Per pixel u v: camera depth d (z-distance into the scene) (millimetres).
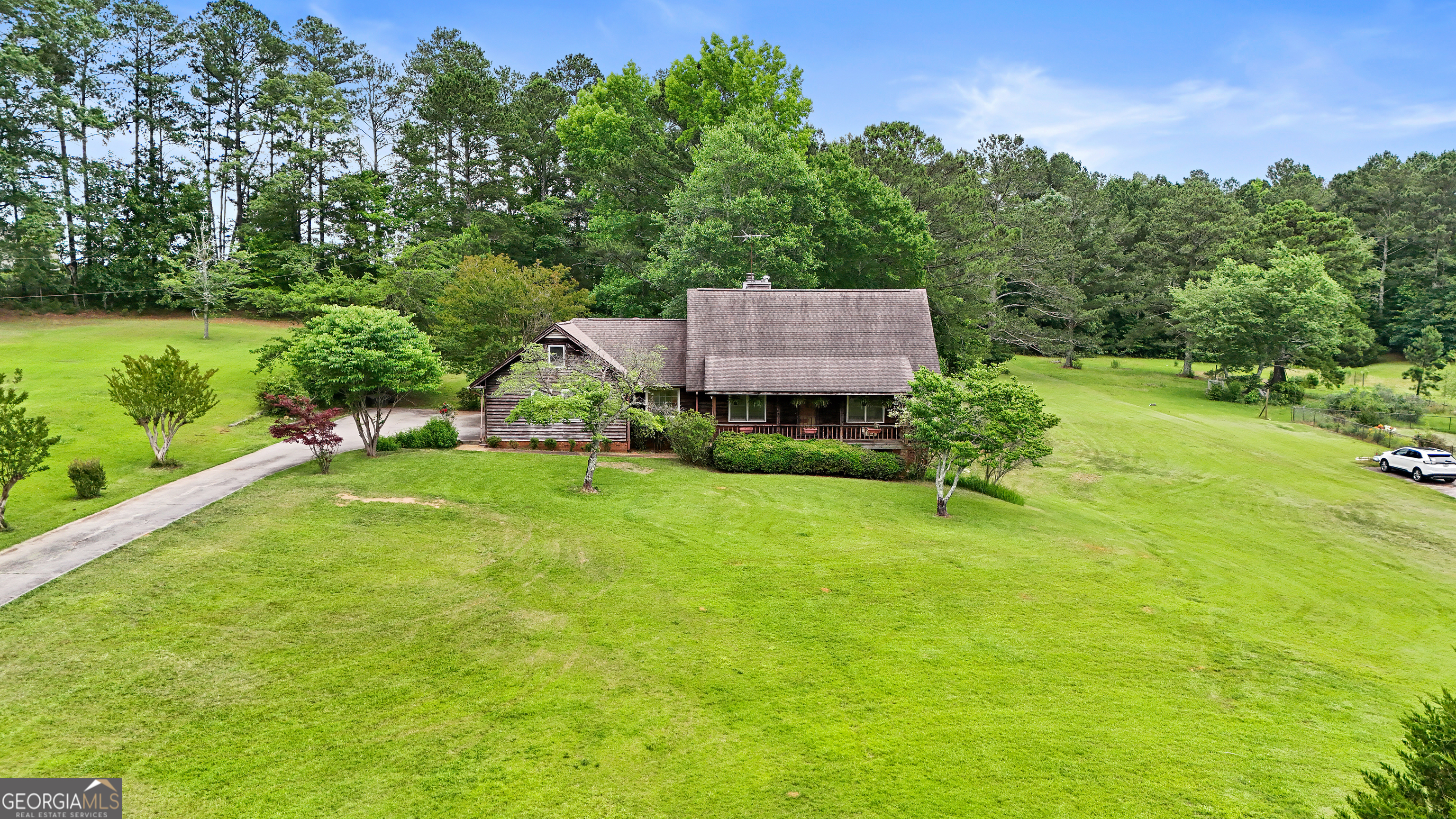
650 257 56094
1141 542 27750
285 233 69812
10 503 23203
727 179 49969
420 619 16672
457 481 27719
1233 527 32062
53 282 59844
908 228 54500
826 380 36094
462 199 68625
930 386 27984
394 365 30469
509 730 12828
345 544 20812
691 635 16688
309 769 11547
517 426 35594
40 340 50688
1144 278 79625
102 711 12602
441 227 66312
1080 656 16781
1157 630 18672
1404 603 23453
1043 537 26406
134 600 16562
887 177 60781
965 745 12984
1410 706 15562
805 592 19484
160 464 28297
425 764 11828
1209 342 65438
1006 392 27562
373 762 11805
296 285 53031
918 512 28000
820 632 17203
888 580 20609
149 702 12945
